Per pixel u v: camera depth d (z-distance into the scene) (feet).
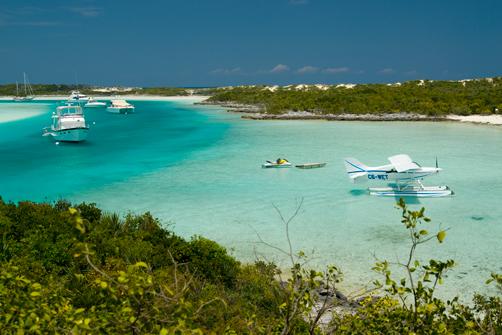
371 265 58.23
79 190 102.53
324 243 66.80
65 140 182.19
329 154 143.64
